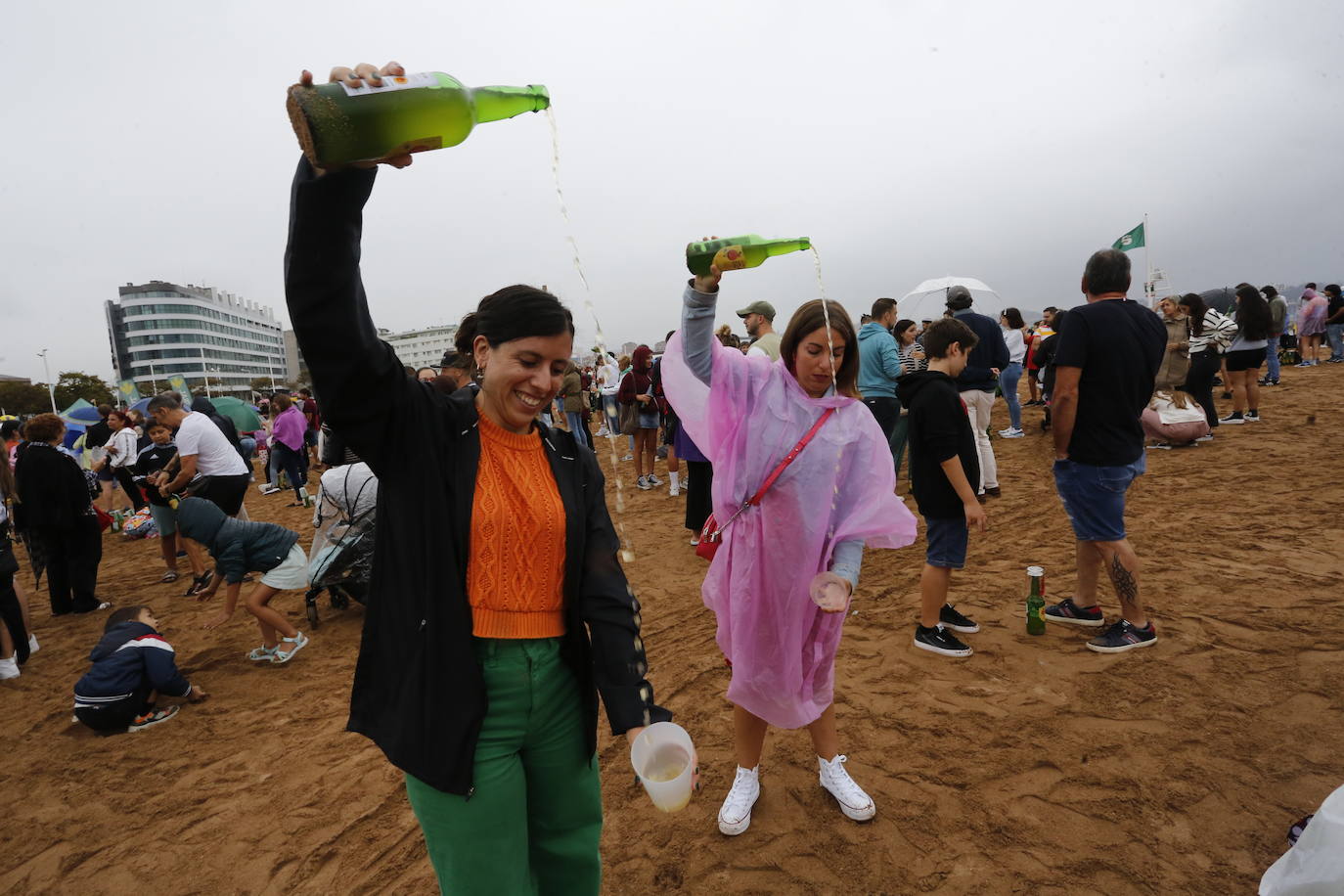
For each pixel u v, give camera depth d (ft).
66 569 20.16
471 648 4.56
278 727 12.34
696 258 6.61
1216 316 29.12
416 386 4.70
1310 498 19.34
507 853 4.75
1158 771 8.67
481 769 4.58
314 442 50.14
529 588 4.76
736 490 7.52
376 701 4.61
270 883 8.41
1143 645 11.73
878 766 9.34
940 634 12.44
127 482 32.65
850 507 7.39
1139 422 11.41
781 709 7.57
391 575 4.58
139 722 12.62
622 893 7.57
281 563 15.16
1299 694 9.98
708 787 9.30
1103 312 11.10
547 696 4.87
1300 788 8.12
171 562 23.03
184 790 10.58
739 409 7.50
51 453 19.57
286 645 15.43
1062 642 12.39
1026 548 18.02
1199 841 7.50
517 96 4.25
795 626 7.35
